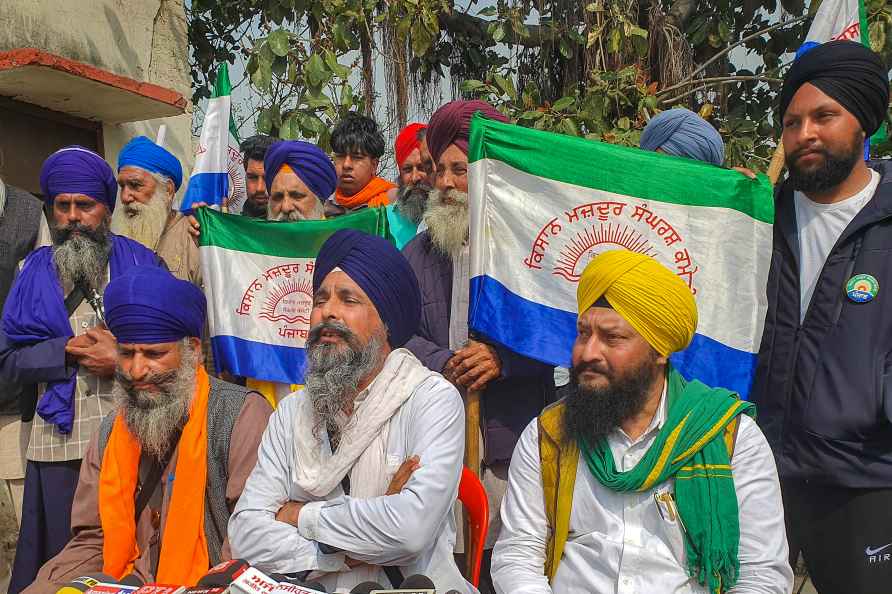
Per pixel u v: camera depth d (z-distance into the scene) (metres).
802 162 3.25
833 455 3.10
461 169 3.81
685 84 6.88
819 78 3.21
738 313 3.35
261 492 2.78
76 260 3.99
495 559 2.70
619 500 2.55
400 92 7.00
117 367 3.15
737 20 7.15
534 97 7.00
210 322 4.13
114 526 3.07
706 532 2.42
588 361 2.53
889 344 3.05
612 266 2.52
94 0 6.33
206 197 4.97
